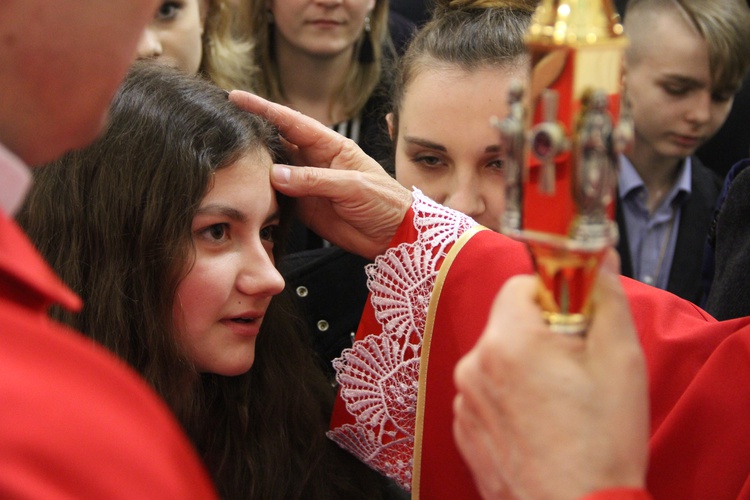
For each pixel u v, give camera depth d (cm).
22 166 65
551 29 64
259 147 125
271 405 138
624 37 64
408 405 134
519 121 66
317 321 159
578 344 70
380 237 140
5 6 63
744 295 152
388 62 241
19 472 46
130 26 68
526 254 129
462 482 128
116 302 121
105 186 121
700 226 239
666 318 126
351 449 141
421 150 176
